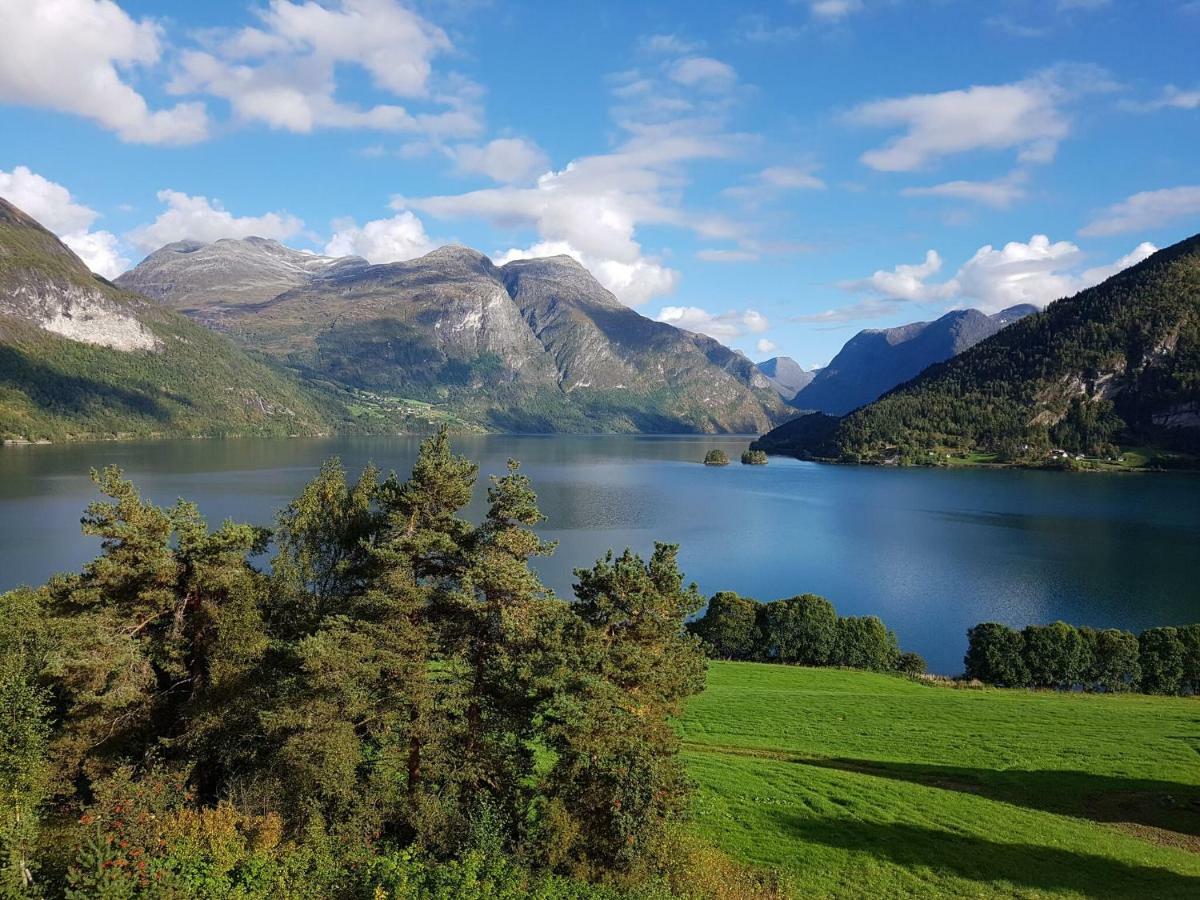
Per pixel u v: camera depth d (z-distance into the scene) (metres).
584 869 20.91
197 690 25.64
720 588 101.62
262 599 28.78
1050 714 47.31
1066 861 27.17
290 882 19.02
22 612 35.91
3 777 20.78
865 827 29.44
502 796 23.84
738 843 27.80
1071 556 122.19
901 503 191.38
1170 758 38.81
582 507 169.25
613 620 25.94
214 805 24.64
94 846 17.66
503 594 25.78
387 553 24.50
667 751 24.53
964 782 35.91
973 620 88.06
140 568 25.11
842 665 69.25
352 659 22.61
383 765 23.52
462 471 28.16
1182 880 25.92
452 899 18.78
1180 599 95.88
